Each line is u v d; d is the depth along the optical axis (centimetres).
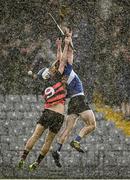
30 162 4347
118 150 4391
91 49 4741
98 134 4403
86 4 4772
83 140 4388
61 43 3316
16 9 4788
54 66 3212
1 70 4709
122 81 4684
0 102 4469
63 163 4356
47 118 3191
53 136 3222
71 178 4341
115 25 4778
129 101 4606
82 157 4369
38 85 4678
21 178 4322
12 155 4391
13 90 4691
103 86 4678
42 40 4762
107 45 4750
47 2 4791
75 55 4731
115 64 4722
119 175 4369
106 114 4469
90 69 4712
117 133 4412
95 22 4769
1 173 4359
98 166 4372
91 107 4494
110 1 4797
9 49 4741
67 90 3219
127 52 4741
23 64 4722
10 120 4444
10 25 4772
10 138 4416
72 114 3241
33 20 4788
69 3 4778
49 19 4781
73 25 4753
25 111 4459
